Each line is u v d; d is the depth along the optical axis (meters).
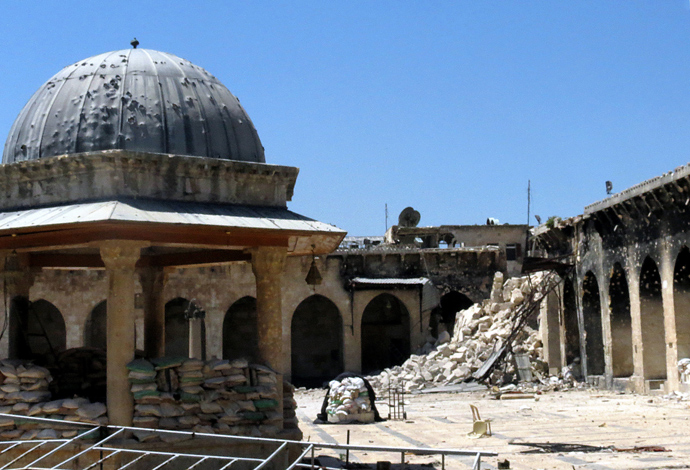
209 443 14.01
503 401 36.78
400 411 32.78
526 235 60.72
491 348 47.56
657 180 33.09
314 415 32.12
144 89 15.20
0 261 15.98
